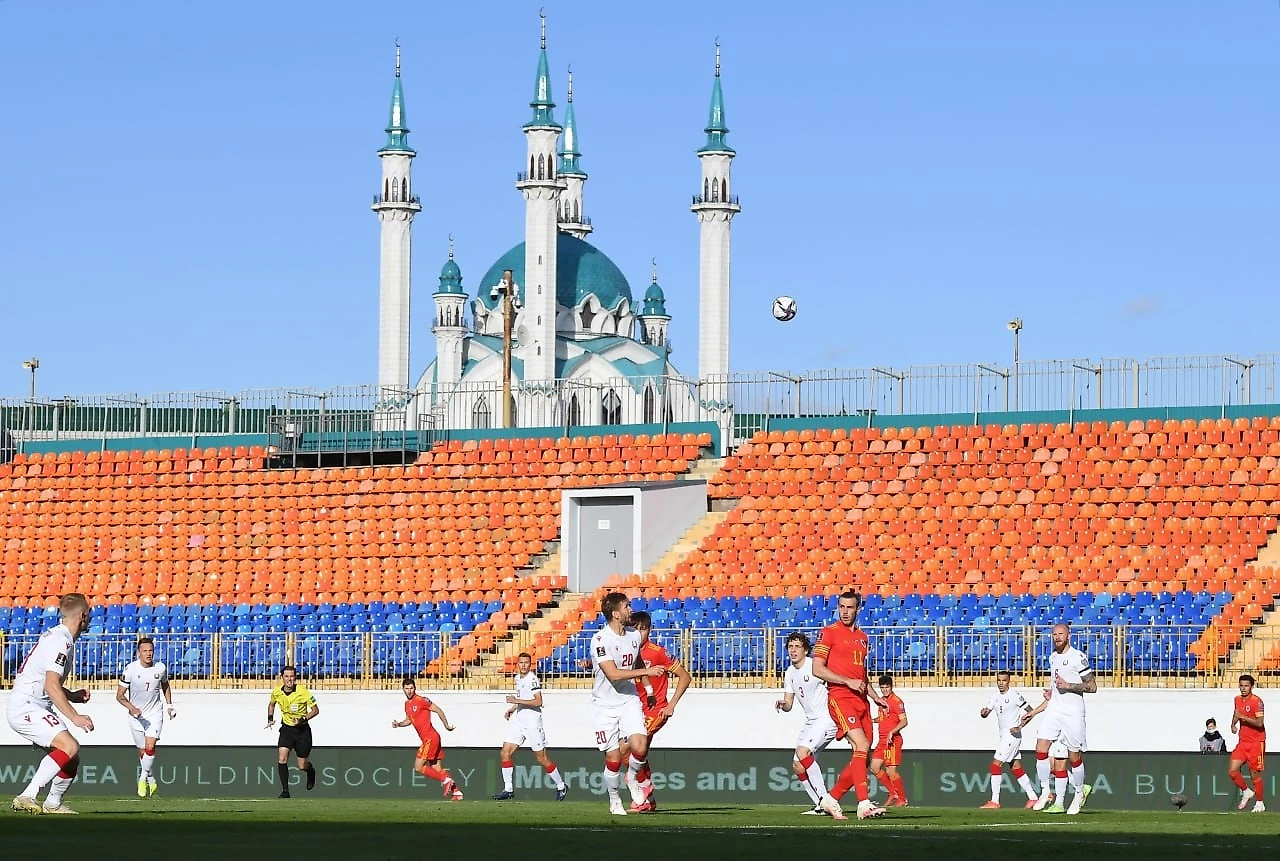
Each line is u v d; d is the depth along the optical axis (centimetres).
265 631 6662
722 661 5347
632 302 18888
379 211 18300
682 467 7075
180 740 5600
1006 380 6819
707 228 18075
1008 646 5156
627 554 6712
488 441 7412
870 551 6316
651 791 3025
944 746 4959
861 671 2861
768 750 4800
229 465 7612
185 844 2164
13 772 5391
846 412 7025
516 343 17700
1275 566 5825
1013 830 2616
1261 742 3991
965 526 6353
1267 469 6194
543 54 17600
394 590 6769
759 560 6394
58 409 8019
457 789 4584
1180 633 5056
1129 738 4881
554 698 5272
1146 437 6469
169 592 7050
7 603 7212
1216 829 2695
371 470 7400
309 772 4453
